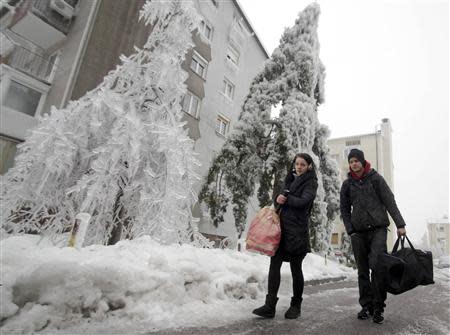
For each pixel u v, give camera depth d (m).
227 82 18.78
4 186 4.32
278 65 12.35
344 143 38.50
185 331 2.11
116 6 12.33
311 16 12.73
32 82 10.68
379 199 3.02
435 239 79.31
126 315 2.23
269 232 2.68
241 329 2.25
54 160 4.12
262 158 11.12
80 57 11.02
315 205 10.08
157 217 4.48
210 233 14.70
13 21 10.54
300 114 10.46
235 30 19.64
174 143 4.77
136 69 5.52
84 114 4.70
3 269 2.24
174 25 5.73
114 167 4.52
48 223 4.23
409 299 4.64
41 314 1.89
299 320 2.65
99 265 2.29
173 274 2.79
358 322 2.70
